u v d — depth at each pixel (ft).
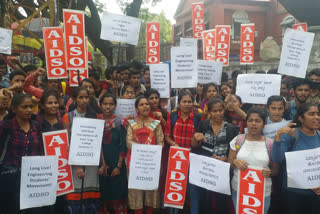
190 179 10.21
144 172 10.53
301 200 9.11
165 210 13.32
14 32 26.94
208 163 9.95
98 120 10.44
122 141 11.55
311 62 33.40
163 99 15.35
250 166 9.23
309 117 8.75
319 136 9.13
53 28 13.73
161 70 14.87
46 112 10.83
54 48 13.82
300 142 9.11
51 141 9.96
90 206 11.07
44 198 9.18
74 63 13.93
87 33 40.81
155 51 18.08
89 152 10.25
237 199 9.34
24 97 9.34
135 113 13.12
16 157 9.34
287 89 17.10
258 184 9.12
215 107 10.52
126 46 38.88
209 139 10.85
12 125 9.38
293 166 8.65
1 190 9.27
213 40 20.99
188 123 11.89
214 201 10.90
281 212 10.41
